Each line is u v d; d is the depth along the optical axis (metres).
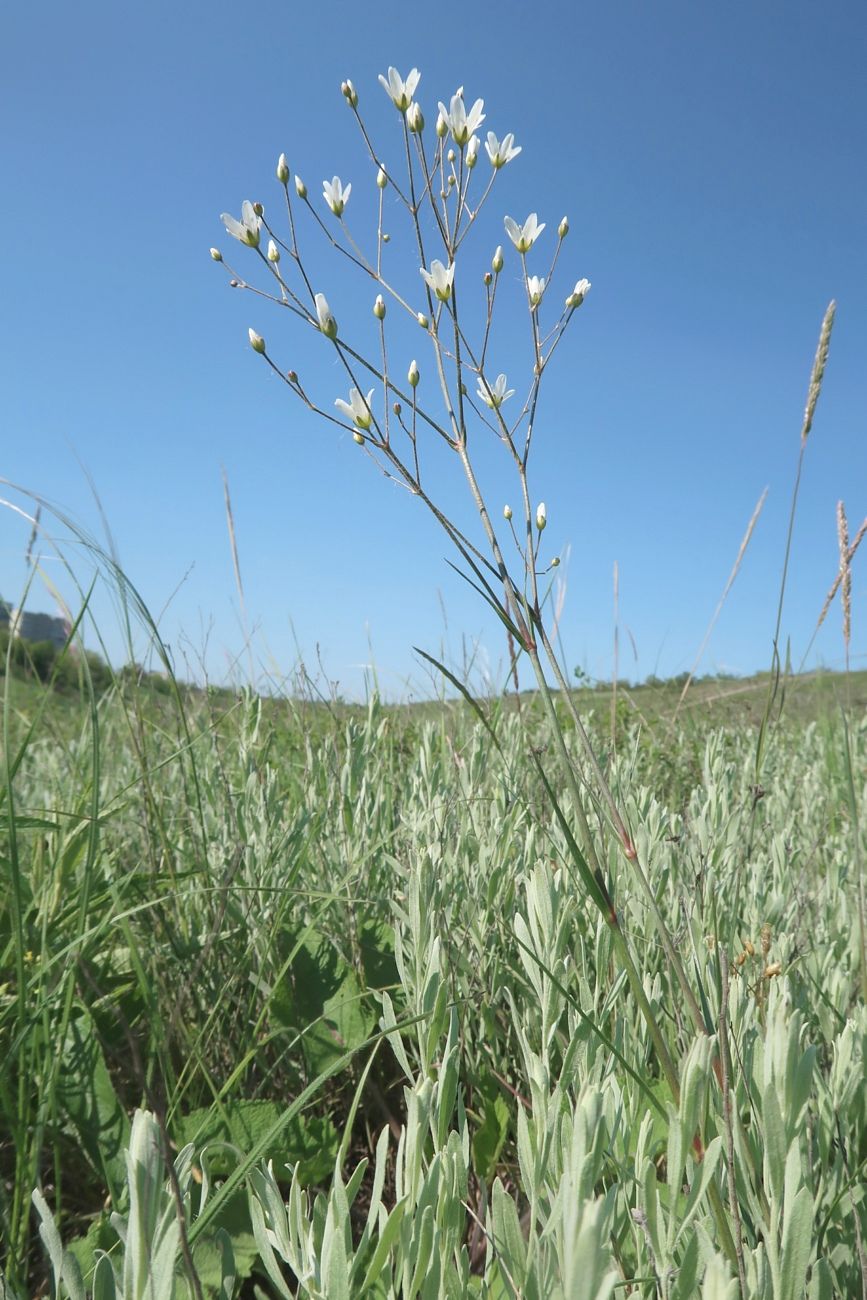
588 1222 0.70
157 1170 0.77
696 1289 0.87
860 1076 1.34
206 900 2.26
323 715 3.68
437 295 1.39
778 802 3.28
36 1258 1.36
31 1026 1.50
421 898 1.61
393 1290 0.94
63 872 2.20
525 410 1.38
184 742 2.49
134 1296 0.76
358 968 2.17
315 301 1.41
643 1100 1.35
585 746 1.22
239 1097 1.82
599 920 1.83
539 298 1.42
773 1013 0.99
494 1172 1.62
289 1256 0.94
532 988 1.76
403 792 2.98
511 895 2.25
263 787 2.71
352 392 1.39
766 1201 1.04
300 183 1.46
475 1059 1.85
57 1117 1.55
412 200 1.43
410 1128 1.00
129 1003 1.96
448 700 3.95
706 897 1.81
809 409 1.57
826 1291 0.97
